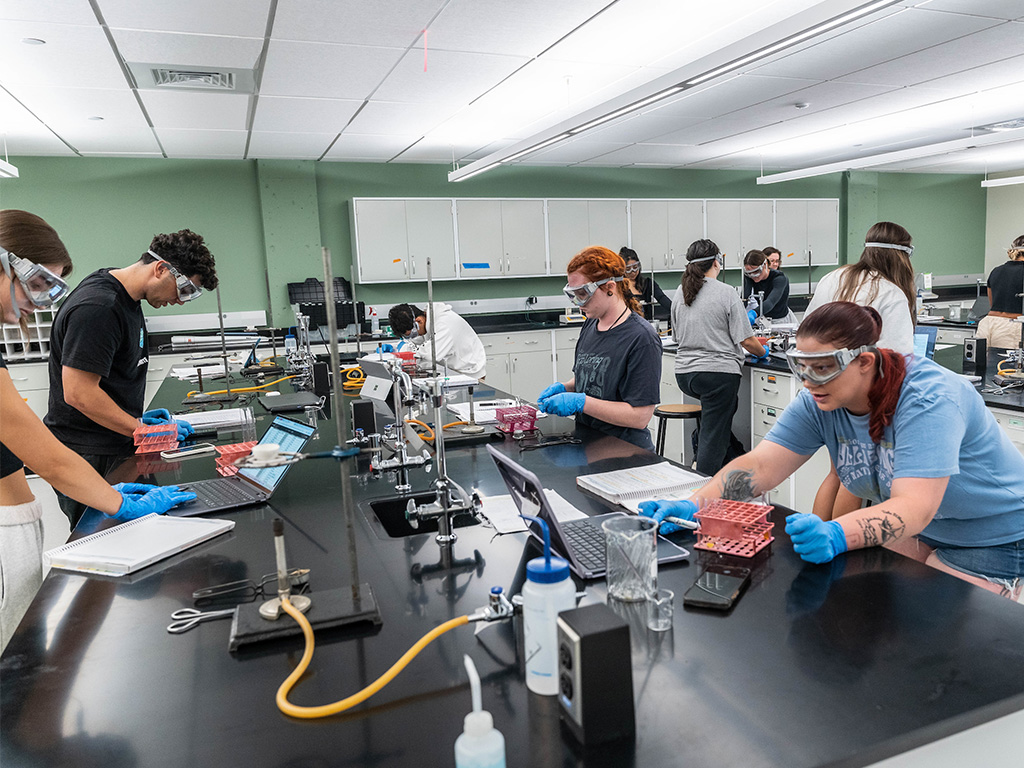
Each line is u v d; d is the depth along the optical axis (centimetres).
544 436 219
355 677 86
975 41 370
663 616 98
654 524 108
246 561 126
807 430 154
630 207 730
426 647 93
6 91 385
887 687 81
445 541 132
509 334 662
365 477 182
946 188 903
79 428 224
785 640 92
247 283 643
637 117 516
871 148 708
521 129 543
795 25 261
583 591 109
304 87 403
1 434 136
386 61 364
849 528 119
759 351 373
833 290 273
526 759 70
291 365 405
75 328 207
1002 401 261
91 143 530
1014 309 454
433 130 535
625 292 231
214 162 622
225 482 176
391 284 698
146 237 609
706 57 302
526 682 84
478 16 311
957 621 96
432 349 134
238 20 304
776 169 825
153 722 78
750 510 131
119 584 117
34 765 71
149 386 565
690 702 79
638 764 69
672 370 468
